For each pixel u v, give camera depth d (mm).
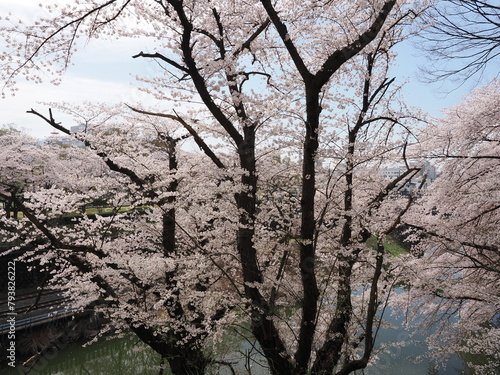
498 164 8422
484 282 9656
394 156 8156
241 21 8008
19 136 15070
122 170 9078
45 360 14844
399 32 9188
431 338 10211
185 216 9320
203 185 7957
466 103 10281
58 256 9195
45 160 13758
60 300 18375
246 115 6562
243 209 6355
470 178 8680
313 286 5910
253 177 6535
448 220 9555
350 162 7301
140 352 14695
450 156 8180
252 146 6500
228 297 7254
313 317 5996
